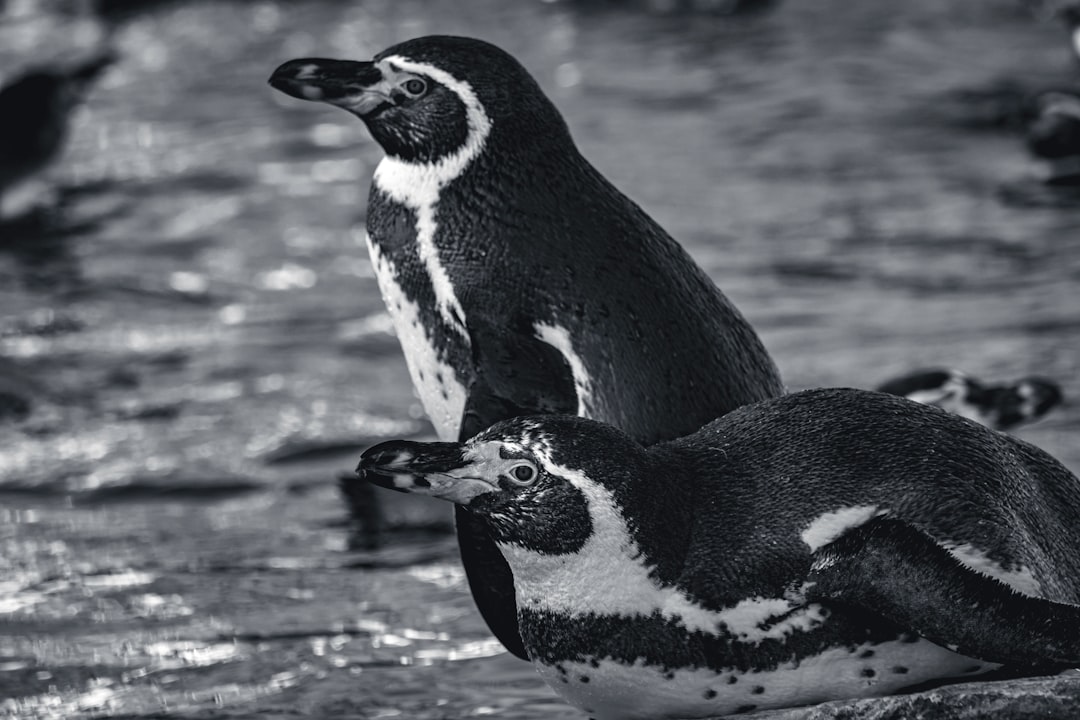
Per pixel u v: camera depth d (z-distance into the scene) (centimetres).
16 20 6159
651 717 1019
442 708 1283
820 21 5509
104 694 1338
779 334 2647
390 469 998
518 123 1272
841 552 955
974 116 4262
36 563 1711
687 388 1223
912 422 1016
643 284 1238
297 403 2350
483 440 1004
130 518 1889
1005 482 997
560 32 5500
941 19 5481
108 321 2825
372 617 1516
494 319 1238
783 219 3419
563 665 1008
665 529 983
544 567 994
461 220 1258
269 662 1398
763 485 998
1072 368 2386
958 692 941
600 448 988
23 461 2112
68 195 3794
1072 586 1016
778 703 993
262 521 1864
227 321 2834
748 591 974
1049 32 5259
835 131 4156
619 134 4197
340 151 4178
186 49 5538
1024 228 3300
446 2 6038
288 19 5906
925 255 3127
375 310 2894
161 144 4303
